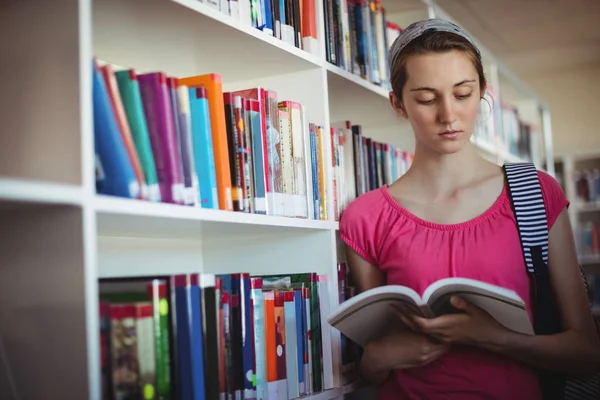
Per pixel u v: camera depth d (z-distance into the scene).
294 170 1.58
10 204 0.96
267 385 1.43
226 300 1.31
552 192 1.44
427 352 1.39
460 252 1.41
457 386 1.40
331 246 1.67
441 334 1.34
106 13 1.21
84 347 0.98
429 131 1.43
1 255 1.07
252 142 1.42
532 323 1.41
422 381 1.44
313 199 1.65
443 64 1.40
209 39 1.39
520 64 4.92
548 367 1.37
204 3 1.27
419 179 1.53
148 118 1.17
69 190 0.96
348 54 1.88
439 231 1.45
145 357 1.08
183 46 1.43
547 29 4.18
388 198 1.56
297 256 1.70
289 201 1.54
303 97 1.73
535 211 1.41
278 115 1.53
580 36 4.34
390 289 1.29
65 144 1.01
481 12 3.86
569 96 5.19
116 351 1.05
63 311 1.00
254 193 1.41
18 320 1.05
